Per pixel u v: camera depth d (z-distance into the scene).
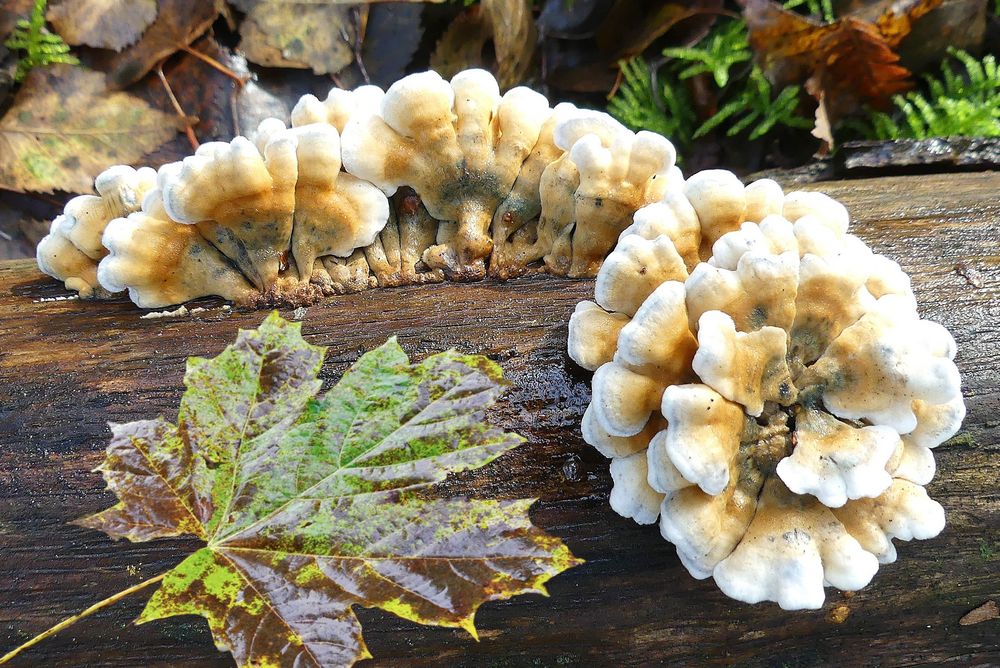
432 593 0.32
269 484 0.33
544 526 0.34
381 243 0.37
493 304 0.36
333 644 0.32
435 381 0.34
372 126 0.36
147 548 0.34
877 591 0.35
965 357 0.35
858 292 0.33
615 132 0.35
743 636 0.35
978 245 0.37
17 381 0.35
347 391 0.34
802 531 0.32
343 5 0.54
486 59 0.56
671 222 0.34
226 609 0.32
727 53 0.53
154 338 0.36
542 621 0.34
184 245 0.36
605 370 0.32
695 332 0.33
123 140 0.52
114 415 0.35
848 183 0.41
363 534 0.33
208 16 0.51
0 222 0.52
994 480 0.35
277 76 0.54
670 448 0.31
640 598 0.34
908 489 0.32
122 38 0.51
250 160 0.34
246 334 0.35
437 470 0.33
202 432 0.34
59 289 0.37
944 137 0.42
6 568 0.34
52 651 0.34
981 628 0.36
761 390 0.32
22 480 0.34
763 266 0.32
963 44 0.51
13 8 0.50
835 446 0.32
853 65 0.49
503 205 0.37
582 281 0.37
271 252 0.36
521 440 0.34
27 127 0.51
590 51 0.56
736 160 0.56
